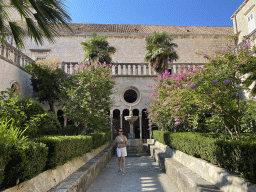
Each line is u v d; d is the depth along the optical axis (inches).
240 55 191.5
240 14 707.4
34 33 196.7
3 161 93.7
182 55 868.6
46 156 139.2
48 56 812.0
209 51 880.3
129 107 639.8
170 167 248.5
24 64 529.3
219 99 180.7
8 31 213.2
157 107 447.2
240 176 130.4
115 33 862.5
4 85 404.5
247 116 237.8
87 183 204.2
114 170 309.3
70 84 400.8
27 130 210.4
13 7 189.9
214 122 230.4
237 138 187.9
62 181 158.1
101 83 399.2
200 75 206.7
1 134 112.6
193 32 929.5
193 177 173.2
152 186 215.6
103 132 457.7
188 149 226.7
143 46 869.8
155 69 550.3
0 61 390.3
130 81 653.9
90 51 554.9
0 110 202.4
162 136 406.3
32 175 117.9
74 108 369.7
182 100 243.8
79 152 220.4
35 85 517.0
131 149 516.7
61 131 415.5
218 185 144.5
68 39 834.8
